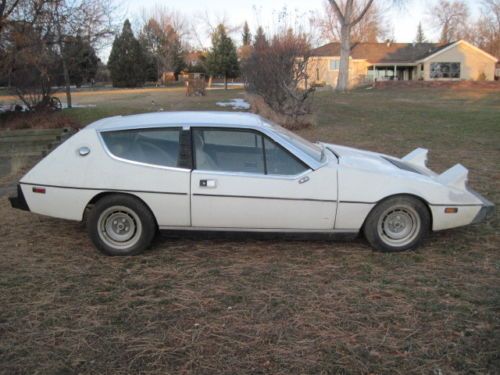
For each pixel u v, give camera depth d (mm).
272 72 15445
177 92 38938
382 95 33344
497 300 3885
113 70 56688
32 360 3154
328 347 3268
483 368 3035
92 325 3574
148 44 67250
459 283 4203
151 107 23438
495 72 55812
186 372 3014
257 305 3836
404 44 56531
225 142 4809
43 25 16766
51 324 3596
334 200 4688
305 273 4426
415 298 3932
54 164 4859
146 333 3461
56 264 4707
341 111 22156
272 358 3150
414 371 3012
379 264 4609
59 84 21875
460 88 37094
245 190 4664
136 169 4754
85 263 4719
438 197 4762
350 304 3838
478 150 11031
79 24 17516
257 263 4668
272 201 4676
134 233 4844
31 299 3984
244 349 3250
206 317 3666
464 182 4969
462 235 5395
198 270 4512
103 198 4781
